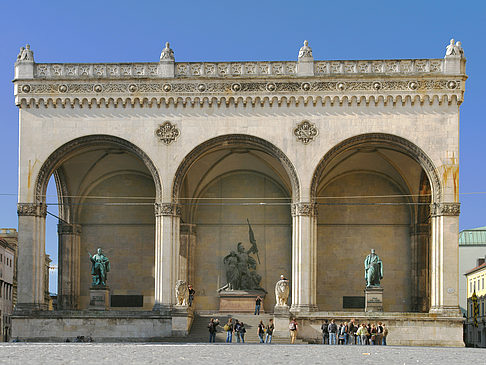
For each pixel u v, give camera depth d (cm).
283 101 6400
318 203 7031
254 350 4331
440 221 6238
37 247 6400
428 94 6331
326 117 6369
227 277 7156
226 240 7325
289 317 5997
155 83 6450
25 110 6500
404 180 7112
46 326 6191
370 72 6381
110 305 7275
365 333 5788
